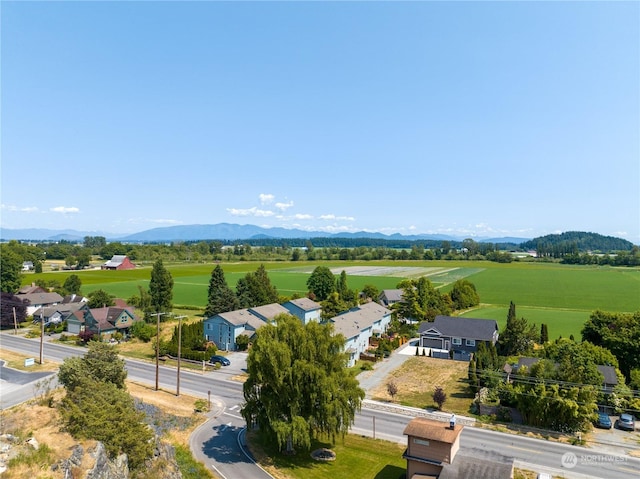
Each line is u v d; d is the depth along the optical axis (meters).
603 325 67.50
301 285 163.12
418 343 86.06
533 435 47.25
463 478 33.75
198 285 164.88
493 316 110.38
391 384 57.81
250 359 43.38
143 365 72.69
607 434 47.91
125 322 94.62
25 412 35.88
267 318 89.88
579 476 38.72
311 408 41.84
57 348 82.62
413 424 38.91
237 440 45.72
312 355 43.12
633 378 57.12
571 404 46.38
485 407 53.41
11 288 121.50
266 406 41.88
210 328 85.12
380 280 185.12
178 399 56.72
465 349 80.19
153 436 37.06
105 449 31.00
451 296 123.56
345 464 41.31
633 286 165.75
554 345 63.62
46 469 26.88
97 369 44.34
